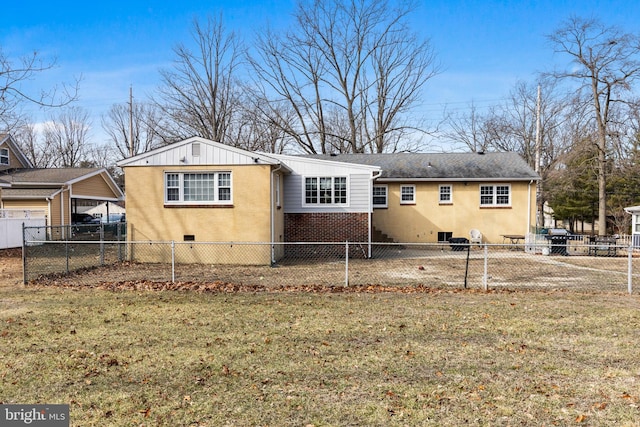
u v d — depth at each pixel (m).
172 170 15.69
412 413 4.13
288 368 5.26
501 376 5.03
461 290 10.23
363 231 17.67
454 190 22.61
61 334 6.60
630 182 31.97
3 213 23.28
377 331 6.77
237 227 15.49
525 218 22.25
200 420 4.00
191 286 10.61
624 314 7.83
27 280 11.46
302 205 17.83
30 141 48.78
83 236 25.09
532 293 9.89
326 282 11.41
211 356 5.65
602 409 4.22
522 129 40.25
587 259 17.23
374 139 36.09
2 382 4.84
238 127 38.03
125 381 4.88
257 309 8.20
